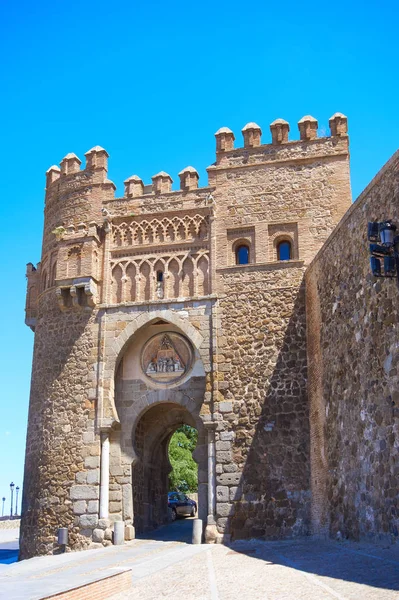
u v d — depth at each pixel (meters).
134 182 27.08
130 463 24.52
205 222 25.91
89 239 26.12
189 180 26.52
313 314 22.70
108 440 24.58
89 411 24.64
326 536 19.62
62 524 23.67
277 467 22.53
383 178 16.02
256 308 24.39
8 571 16.62
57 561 19.08
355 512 17.06
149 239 26.28
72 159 28.30
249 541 21.84
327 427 20.12
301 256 24.61
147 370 25.58
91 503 23.64
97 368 25.05
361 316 17.33
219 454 23.09
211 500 22.73
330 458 19.64
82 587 10.30
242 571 13.32
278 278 24.53
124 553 19.72
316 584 10.59
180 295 25.28
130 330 25.23
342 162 25.48
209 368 24.06
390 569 11.41
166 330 25.78
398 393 14.41
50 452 24.61
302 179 25.56
